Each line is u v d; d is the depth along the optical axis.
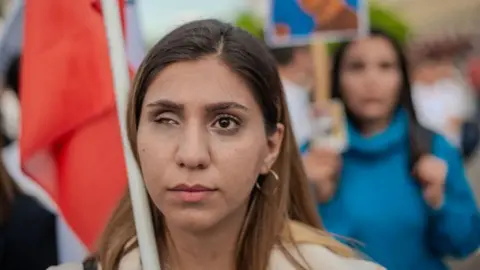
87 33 2.14
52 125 2.14
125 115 1.57
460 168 2.81
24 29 2.22
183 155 1.38
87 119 2.16
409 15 10.47
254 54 1.46
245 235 1.58
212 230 1.50
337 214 2.73
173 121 1.43
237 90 1.43
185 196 1.39
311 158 2.78
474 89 5.64
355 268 1.61
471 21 10.30
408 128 2.80
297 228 1.64
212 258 1.53
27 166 2.17
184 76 1.42
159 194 1.42
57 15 2.16
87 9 2.15
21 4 2.67
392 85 2.84
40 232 2.53
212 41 1.44
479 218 2.85
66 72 2.14
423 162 2.73
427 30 9.43
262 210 1.59
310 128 2.98
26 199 2.55
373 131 2.82
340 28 3.02
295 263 1.58
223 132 1.43
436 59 5.51
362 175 2.77
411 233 2.72
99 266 1.65
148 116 1.45
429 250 2.81
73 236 2.54
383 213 2.70
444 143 2.83
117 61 1.60
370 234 2.69
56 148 2.21
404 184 2.75
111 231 1.67
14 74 2.82
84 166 2.16
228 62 1.43
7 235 2.51
